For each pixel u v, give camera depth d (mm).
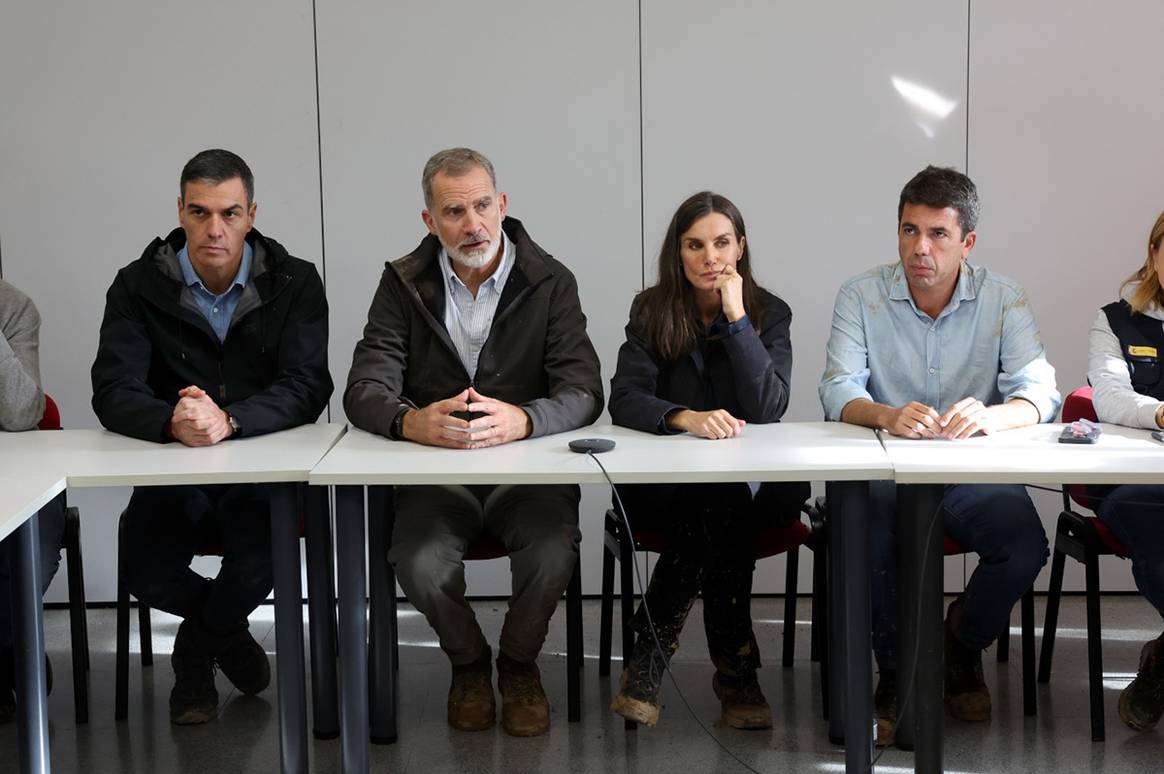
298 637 2484
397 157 3748
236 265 2980
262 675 3102
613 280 3793
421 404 2994
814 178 3738
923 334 2955
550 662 3361
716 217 2820
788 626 3285
